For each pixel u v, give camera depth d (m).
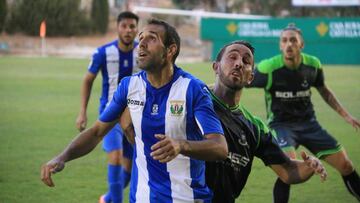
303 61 9.56
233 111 6.10
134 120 5.52
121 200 9.34
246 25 38.81
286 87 9.55
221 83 6.05
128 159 10.00
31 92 23.91
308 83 9.59
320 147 9.44
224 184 5.97
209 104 5.35
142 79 5.54
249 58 5.99
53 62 36.72
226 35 38.84
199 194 5.50
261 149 6.30
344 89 25.52
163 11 46.12
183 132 5.40
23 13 45.66
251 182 11.00
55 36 46.88
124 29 10.20
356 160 12.73
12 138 14.88
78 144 5.73
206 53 40.97
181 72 5.49
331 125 17.34
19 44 44.44
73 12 47.22
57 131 15.90
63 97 22.64
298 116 9.62
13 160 12.49
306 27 38.28
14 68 32.91
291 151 9.16
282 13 57.97
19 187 10.44
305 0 47.16
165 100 5.39
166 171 5.45
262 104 21.50
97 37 48.78
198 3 62.09
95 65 10.30
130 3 56.50
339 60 38.38
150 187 5.49
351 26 37.97
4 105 20.52
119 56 10.35
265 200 9.85
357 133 16.05
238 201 9.77
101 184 10.75
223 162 5.94
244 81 5.98
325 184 10.95
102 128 5.78
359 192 9.16
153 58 5.27
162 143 4.72
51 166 5.56
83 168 11.95
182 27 53.72
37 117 18.16
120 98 5.63
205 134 5.21
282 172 6.34
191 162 5.43
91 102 21.55
